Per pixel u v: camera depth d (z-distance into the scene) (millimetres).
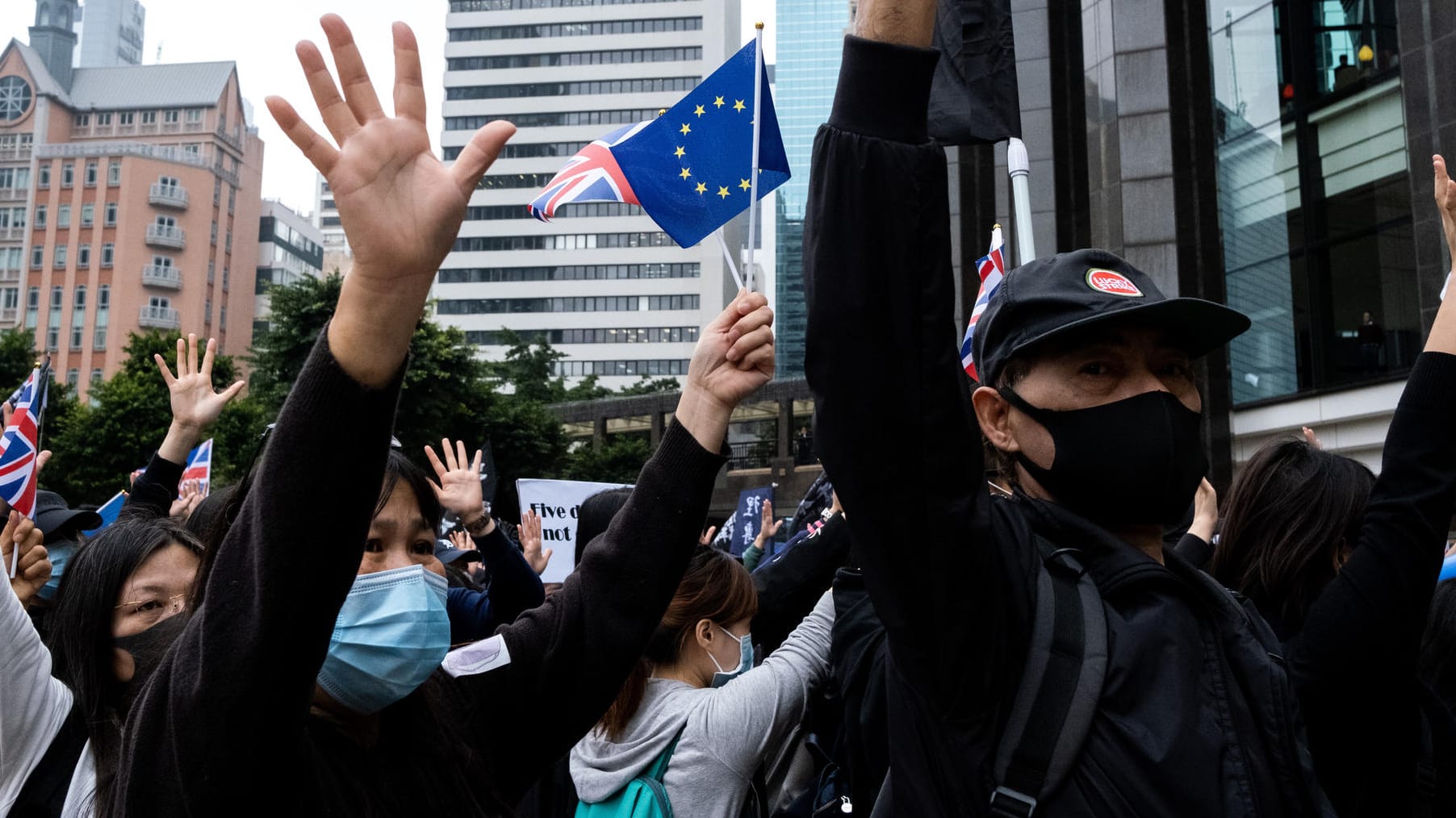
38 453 4012
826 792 2754
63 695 2309
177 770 1300
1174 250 14164
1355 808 1990
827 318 1578
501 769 1870
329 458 1300
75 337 84688
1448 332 2064
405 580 1658
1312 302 13055
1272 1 13695
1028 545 1685
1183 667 1579
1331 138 12961
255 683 1284
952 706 1577
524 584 3947
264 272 98875
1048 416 1786
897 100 1601
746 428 43531
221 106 92500
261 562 1290
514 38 91688
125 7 174875
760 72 2822
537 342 63312
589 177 3121
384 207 1314
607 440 44312
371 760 1630
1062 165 15852
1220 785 1505
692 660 2705
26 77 91250
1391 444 2053
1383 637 1906
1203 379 14273
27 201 88188
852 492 1582
